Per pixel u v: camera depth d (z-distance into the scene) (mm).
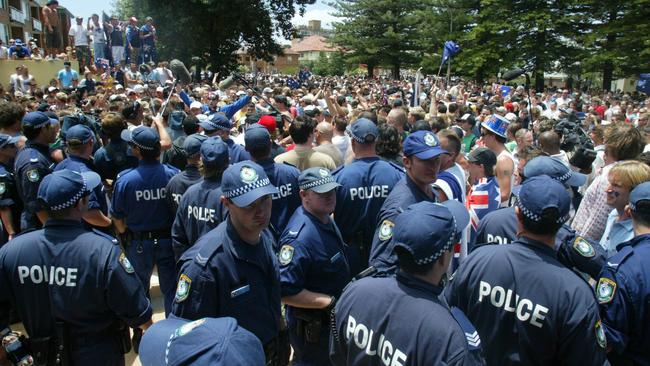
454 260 3760
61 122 6488
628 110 17547
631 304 2516
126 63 20344
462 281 2613
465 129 8148
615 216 3604
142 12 34406
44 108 7164
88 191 2875
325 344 3203
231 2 33781
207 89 14891
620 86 50688
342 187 3936
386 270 2551
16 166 4570
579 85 44062
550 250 2457
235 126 9125
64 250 2738
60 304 2730
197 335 1377
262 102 10844
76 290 2721
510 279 2416
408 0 50375
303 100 10523
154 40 20969
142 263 4590
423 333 1933
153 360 1601
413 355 1935
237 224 2580
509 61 37219
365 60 52875
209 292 2514
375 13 51344
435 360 1885
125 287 2793
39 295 2762
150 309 2939
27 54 16641
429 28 44594
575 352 2260
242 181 2475
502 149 5230
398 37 49688
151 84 13203
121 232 4695
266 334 2676
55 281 2725
